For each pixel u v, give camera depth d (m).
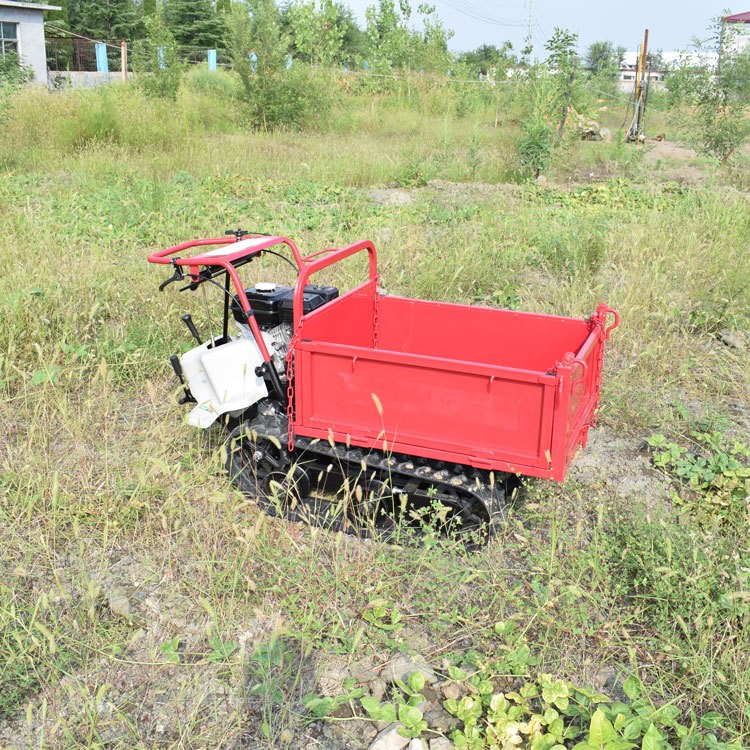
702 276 8.55
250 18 21.31
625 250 9.30
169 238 9.70
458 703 3.44
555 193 13.41
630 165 16.11
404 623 3.97
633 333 7.19
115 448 5.20
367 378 4.38
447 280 8.33
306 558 4.26
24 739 3.36
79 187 12.34
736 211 10.44
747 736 3.29
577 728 3.37
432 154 16.53
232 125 20.53
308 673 3.68
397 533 4.31
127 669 3.69
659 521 4.32
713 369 6.80
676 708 3.43
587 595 3.87
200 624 3.94
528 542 4.45
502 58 26.78
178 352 6.59
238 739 3.36
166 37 21.70
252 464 4.94
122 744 3.28
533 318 5.09
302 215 10.78
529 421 4.08
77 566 4.30
